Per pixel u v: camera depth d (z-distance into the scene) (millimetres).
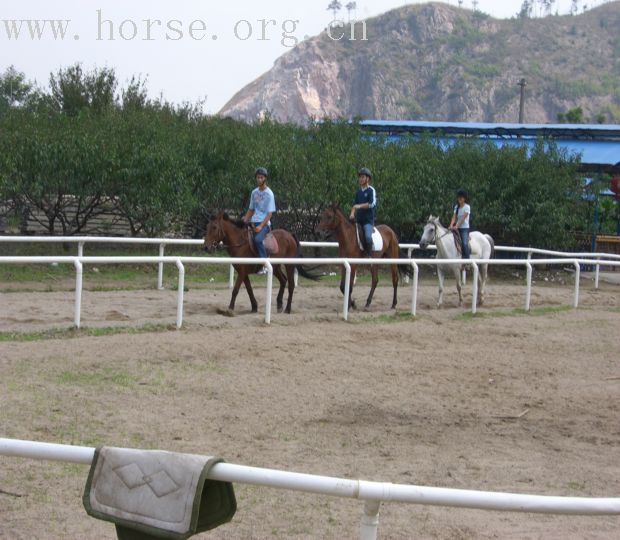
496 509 3619
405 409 9445
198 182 22688
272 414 8867
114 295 15977
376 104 117375
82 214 22078
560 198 26484
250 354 11359
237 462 7227
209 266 21266
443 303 18062
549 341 14211
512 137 32812
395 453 7809
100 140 20609
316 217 24016
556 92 130250
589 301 20234
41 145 20031
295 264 15055
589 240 28594
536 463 7785
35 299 14875
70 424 7961
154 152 20828
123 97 28688
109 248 22344
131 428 8008
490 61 136250
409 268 23297
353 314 15352
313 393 9812
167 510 3633
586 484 7254
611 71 142875
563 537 6039
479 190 25375
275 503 6414
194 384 9734
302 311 15469
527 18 156375
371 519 3646
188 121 26906
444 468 7438
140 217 21172
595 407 10055
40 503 6117
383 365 11469
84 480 6645
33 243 21578
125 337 11711
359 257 16016
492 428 8930
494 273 26000
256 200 14883
